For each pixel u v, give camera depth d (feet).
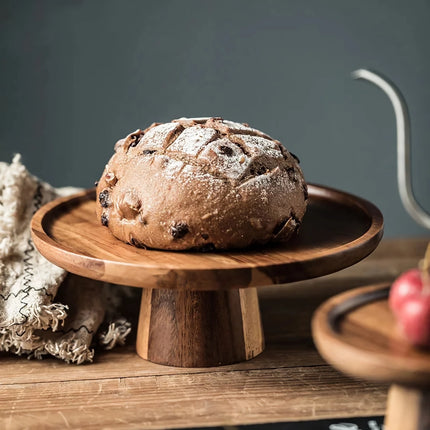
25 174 3.19
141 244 2.69
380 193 4.90
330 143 4.75
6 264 2.91
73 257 2.60
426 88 4.75
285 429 2.47
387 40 4.63
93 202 3.15
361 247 2.64
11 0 4.23
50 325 2.82
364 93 4.68
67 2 4.28
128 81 4.46
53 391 2.67
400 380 2.04
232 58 4.51
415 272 2.15
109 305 3.03
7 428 2.52
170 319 2.78
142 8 4.36
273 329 2.99
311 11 4.51
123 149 2.79
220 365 2.78
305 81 4.62
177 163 2.66
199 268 2.51
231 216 2.64
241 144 2.75
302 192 2.80
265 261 2.59
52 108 4.44
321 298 3.20
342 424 2.49
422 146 4.87
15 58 4.32
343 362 2.08
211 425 2.50
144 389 2.67
